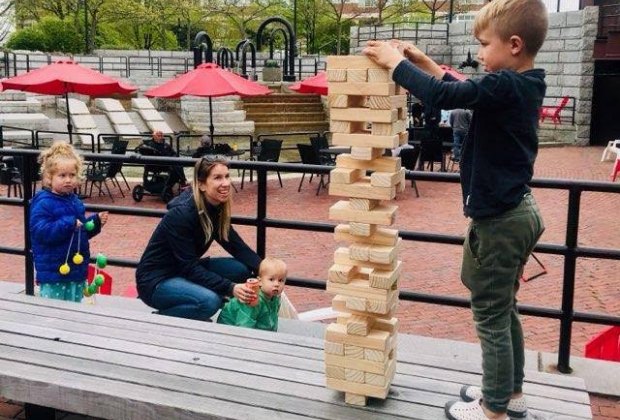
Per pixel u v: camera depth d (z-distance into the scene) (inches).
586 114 969.5
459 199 534.6
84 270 173.9
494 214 93.4
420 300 176.2
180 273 166.1
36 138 601.9
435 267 334.0
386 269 103.8
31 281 207.9
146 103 944.9
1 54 1198.3
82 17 1542.8
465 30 1153.4
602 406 152.4
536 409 105.1
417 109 770.8
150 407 105.0
